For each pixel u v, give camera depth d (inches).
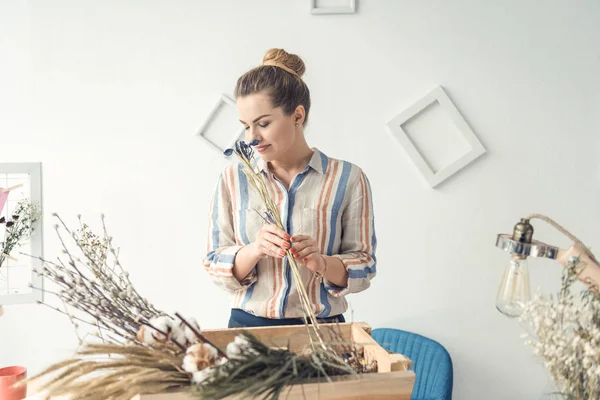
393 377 42.8
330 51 102.3
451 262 106.2
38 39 100.3
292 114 60.3
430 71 103.1
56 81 101.3
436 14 102.3
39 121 101.6
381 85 103.1
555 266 105.7
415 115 103.6
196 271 106.0
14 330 103.0
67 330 103.9
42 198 102.2
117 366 39.9
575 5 102.8
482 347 107.7
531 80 103.6
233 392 36.9
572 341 38.1
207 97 103.1
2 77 100.3
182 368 41.0
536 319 38.9
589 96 104.0
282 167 65.2
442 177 103.5
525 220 43.8
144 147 103.4
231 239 66.2
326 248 64.5
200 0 101.3
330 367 43.1
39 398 57.4
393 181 104.7
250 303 63.7
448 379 90.7
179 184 104.5
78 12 100.6
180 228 105.1
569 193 105.4
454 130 103.7
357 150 104.0
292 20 101.8
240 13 101.7
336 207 64.6
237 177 65.7
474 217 105.5
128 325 46.6
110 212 103.8
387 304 106.7
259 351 39.6
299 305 63.1
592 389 37.7
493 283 106.5
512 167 104.8
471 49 102.9
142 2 101.0
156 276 105.3
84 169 103.0
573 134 104.6
